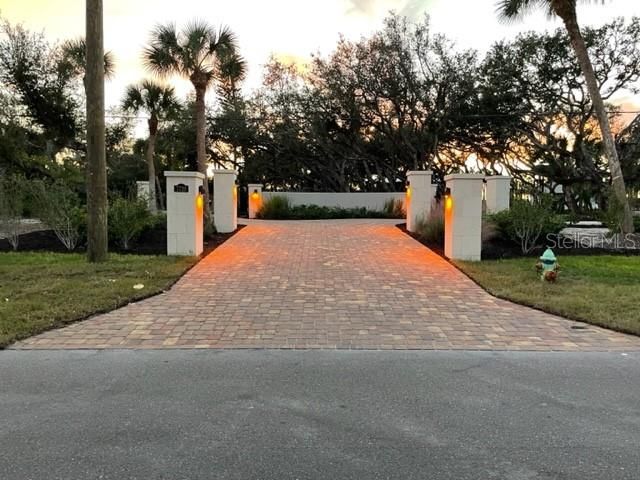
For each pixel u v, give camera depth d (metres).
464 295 7.75
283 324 6.23
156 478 2.89
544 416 3.73
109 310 6.74
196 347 5.38
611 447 3.27
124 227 11.77
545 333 5.92
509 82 25.48
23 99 24.02
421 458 3.12
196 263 10.06
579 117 26.17
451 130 26.86
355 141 28.55
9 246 12.34
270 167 31.81
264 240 13.14
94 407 3.85
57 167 22.11
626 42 23.98
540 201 12.39
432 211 13.75
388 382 4.39
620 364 4.90
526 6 14.86
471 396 4.09
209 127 30.77
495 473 2.95
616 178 13.11
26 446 3.25
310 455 3.15
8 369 4.69
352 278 8.84
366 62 25.45
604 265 9.91
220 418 3.66
